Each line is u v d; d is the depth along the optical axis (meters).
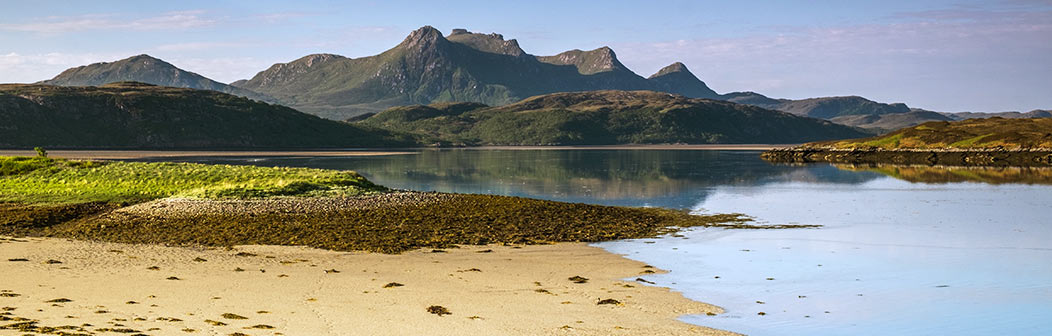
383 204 43.94
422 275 23.56
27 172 59.50
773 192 64.31
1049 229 38.25
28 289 19.95
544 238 32.69
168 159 149.62
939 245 32.41
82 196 48.88
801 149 160.75
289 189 48.44
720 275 24.66
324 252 28.06
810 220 42.22
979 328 18.30
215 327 16.17
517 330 16.69
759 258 28.39
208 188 48.00
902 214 45.72
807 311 19.61
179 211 39.94
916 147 145.00
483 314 18.17
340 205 43.00
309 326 16.58
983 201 54.47
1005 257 29.20
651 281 23.33
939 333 17.80
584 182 78.88
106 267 23.69
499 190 67.31
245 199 44.69
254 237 31.64
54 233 33.22
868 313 19.56
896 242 33.22
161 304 18.48
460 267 25.22
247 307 18.39
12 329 15.24
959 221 41.94
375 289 21.11
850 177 85.69
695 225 39.03
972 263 27.69
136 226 34.97
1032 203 52.72
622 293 21.25
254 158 160.38
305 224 35.75
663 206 51.34
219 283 21.48
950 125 165.25
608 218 40.56
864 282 23.75
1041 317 19.33
